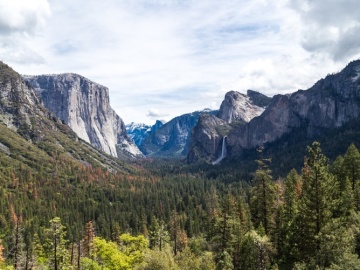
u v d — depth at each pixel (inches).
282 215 2881.4
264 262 2396.7
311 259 1835.6
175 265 2224.4
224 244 2770.7
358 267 1556.3
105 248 2642.7
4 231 5403.5
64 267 2480.3
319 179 2299.5
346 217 2345.0
